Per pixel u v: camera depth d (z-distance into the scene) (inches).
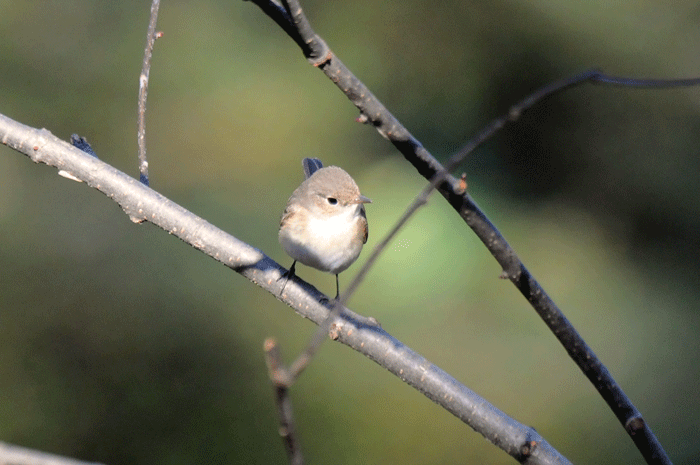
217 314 427.8
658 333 426.0
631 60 484.7
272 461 373.7
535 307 181.8
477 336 414.0
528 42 486.6
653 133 495.8
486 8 490.3
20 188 463.2
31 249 436.1
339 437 388.8
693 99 496.4
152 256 446.3
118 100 479.5
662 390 407.8
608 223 473.1
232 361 409.7
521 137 490.6
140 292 429.7
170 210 211.6
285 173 474.6
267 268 213.2
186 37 500.7
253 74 502.0
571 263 449.1
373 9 499.8
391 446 385.4
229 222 445.1
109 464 363.9
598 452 387.5
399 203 425.4
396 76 492.7
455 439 395.2
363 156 477.4
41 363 399.2
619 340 425.1
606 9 481.7
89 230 452.8
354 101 167.0
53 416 379.9
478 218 176.1
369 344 199.6
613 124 494.0
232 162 477.7
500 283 428.8
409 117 485.1
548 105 492.1
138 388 395.5
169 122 485.7
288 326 429.1
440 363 401.4
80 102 467.5
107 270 435.5
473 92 490.6
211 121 489.4
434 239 418.6
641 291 441.7
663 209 478.0
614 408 182.5
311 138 487.5
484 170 477.7
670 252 467.8
